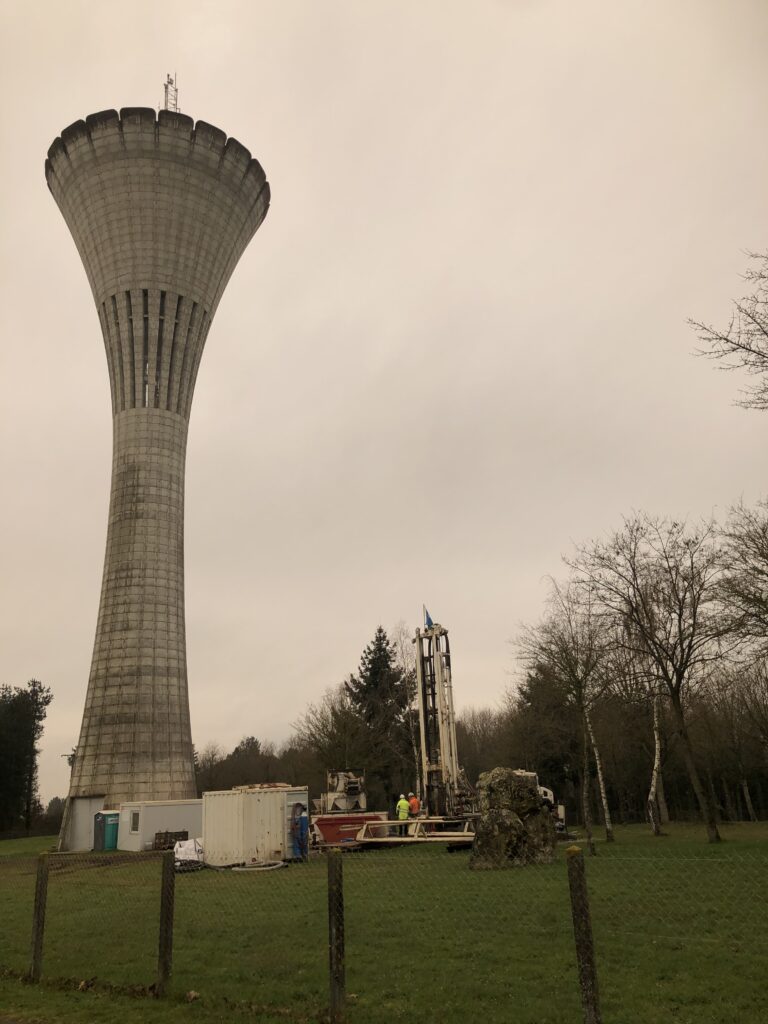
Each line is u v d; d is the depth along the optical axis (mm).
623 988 8133
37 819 91562
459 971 9094
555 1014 7320
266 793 27625
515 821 19438
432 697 32031
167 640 56344
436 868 19594
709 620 27438
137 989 8555
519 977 8711
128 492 57406
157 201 59844
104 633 55906
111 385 60469
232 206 63938
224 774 104625
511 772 20500
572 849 6449
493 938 10828
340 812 33125
